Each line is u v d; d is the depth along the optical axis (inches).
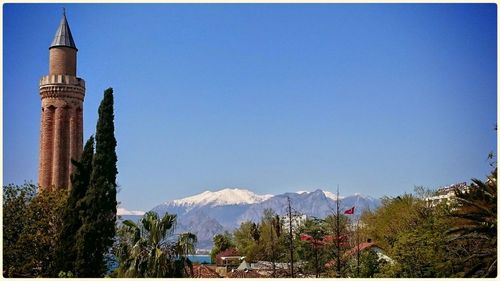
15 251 2281.0
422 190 3110.2
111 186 2153.1
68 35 3398.1
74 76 3346.5
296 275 2458.2
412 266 2058.3
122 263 1825.8
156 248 1803.6
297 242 2878.9
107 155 2170.3
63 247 2103.8
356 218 2994.6
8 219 2359.7
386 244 2738.7
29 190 2458.2
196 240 1855.3
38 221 2361.0
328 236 2721.5
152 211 1870.1
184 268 1841.8
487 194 1710.1
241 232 4736.7
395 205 3083.2
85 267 2053.4
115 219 2138.3
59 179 3238.2
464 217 1721.2
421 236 2111.2
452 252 1941.4
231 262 3981.3
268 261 3201.3
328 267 2490.2
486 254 1710.1
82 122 3363.7
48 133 3287.4
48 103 3299.7
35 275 2273.6
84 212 2114.9
